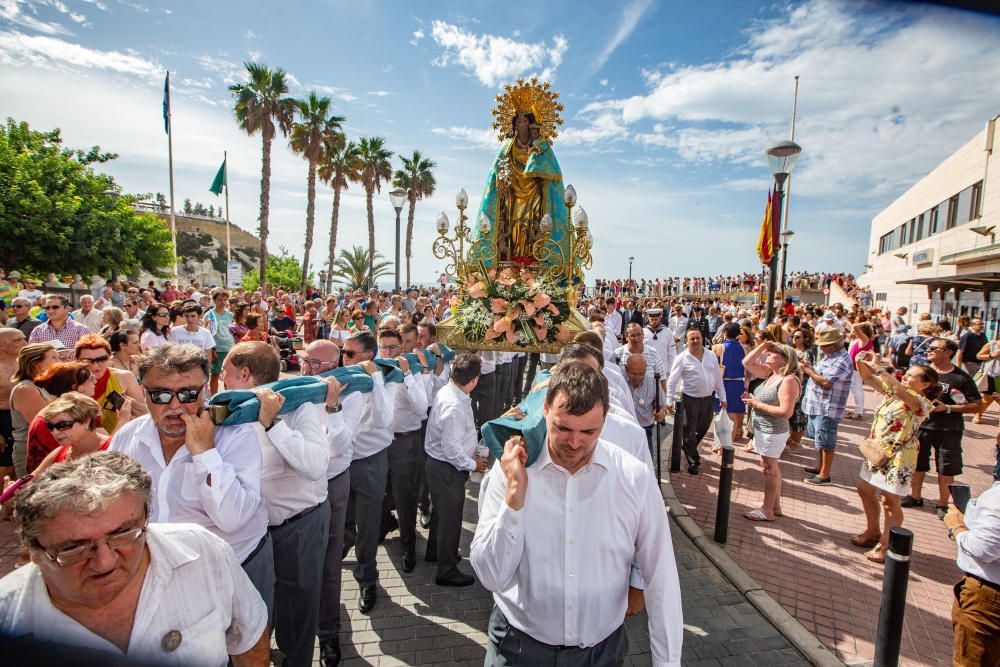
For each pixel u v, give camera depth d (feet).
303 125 95.09
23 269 71.67
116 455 5.19
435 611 13.55
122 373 17.53
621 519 6.95
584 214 22.91
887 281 105.91
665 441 30.73
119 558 4.83
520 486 6.75
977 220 61.87
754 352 26.89
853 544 17.67
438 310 54.90
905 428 15.96
